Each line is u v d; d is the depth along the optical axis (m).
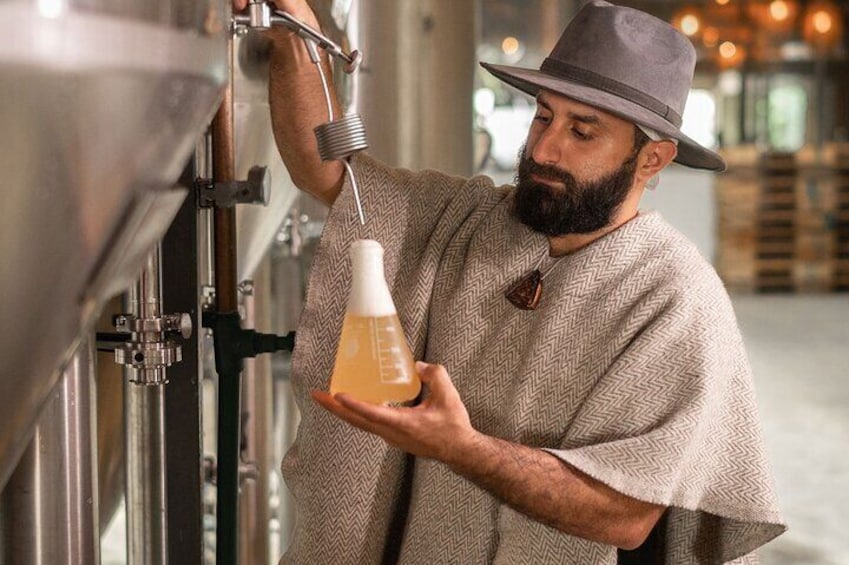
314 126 1.75
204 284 2.02
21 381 1.02
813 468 5.25
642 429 1.54
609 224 1.63
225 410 1.75
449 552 1.67
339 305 1.72
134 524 1.67
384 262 1.74
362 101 2.86
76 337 1.08
